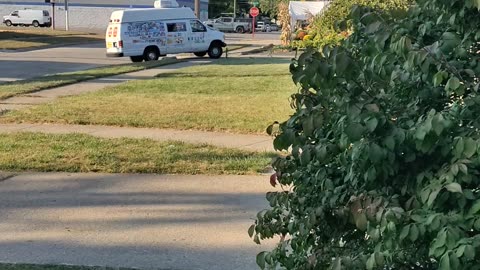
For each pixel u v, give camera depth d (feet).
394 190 8.24
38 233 17.60
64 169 25.34
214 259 15.58
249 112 40.06
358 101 8.06
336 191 9.03
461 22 8.70
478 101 7.61
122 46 94.53
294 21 116.37
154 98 47.88
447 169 7.39
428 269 8.04
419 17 9.32
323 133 9.35
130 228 18.06
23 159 26.63
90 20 231.71
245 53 113.91
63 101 46.29
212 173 24.79
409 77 8.38
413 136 7.57
